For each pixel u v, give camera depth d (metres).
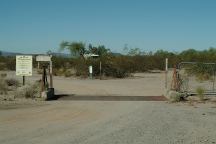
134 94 25.48
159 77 45.41
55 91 27.55
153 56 64.88
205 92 25.14
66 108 18.55
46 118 15.59
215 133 12.65
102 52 49.03
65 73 48.03
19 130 12.99
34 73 52.16
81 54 49.38
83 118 15.56
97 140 11.40
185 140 11.54
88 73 45.47
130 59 54.41
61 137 11.82
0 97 22.45
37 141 11.27
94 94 25.41
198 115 16.44
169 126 13.79
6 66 68.94
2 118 15.56
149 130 13.00
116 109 18.14
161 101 21.55
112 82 37.38
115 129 13.13
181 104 20.28
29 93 22.72
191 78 37.94
